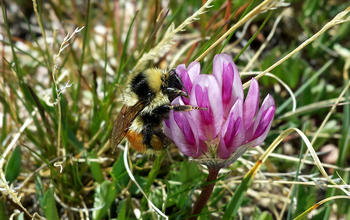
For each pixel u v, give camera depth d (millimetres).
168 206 141
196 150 116
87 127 161
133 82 127
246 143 115
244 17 129
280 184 153
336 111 178
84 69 186
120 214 131
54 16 207
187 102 119
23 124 152
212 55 153
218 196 146
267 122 114
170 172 148
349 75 186
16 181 148
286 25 200
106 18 212
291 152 171
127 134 132
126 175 145
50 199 127
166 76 125
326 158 171
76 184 146
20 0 221
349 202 146
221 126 113
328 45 190
